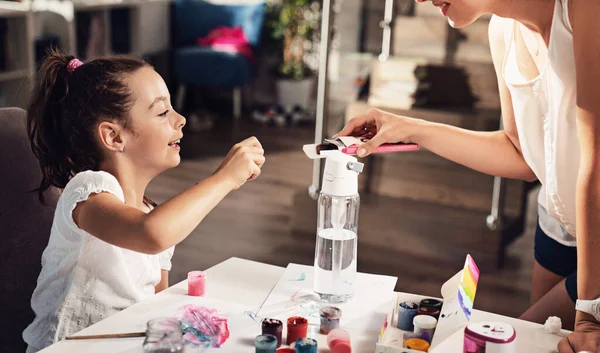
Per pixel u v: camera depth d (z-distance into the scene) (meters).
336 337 1.00
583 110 1.09
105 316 1.28
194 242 3.25
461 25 1.31
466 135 1.52
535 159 1.47
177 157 1.33
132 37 5.38
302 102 5.80
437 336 0.99
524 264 3.14
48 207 1.40
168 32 5.77
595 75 1.08
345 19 3.84
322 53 3.24
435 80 3.68
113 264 1.26
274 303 1.16
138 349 1.00
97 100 1.25
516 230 3.29
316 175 3.39
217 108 5.93
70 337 1.03
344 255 1.16
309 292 1.21
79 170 1.31
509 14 1.30
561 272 1.63
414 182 3.53
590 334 1.02
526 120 1.41
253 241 3.29
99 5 4.97
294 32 5.72
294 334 1.02
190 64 5.43
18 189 1.38
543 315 1.48
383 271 3.02
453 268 3.06
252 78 5.61
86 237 1.25
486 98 3.62
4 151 1.37
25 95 4.31
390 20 3.81
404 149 1.42
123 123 1.26
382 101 3.64
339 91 3.71
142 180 1.33
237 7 5.61
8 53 4.25
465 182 3.40
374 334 1.07
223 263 1.34
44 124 1.31
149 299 1.16
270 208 3.74
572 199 1.41
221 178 1.19
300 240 3.33
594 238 1.06
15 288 1.37
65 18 4.61
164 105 1.29
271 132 5.30
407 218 3.28
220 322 1.04
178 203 1.14
